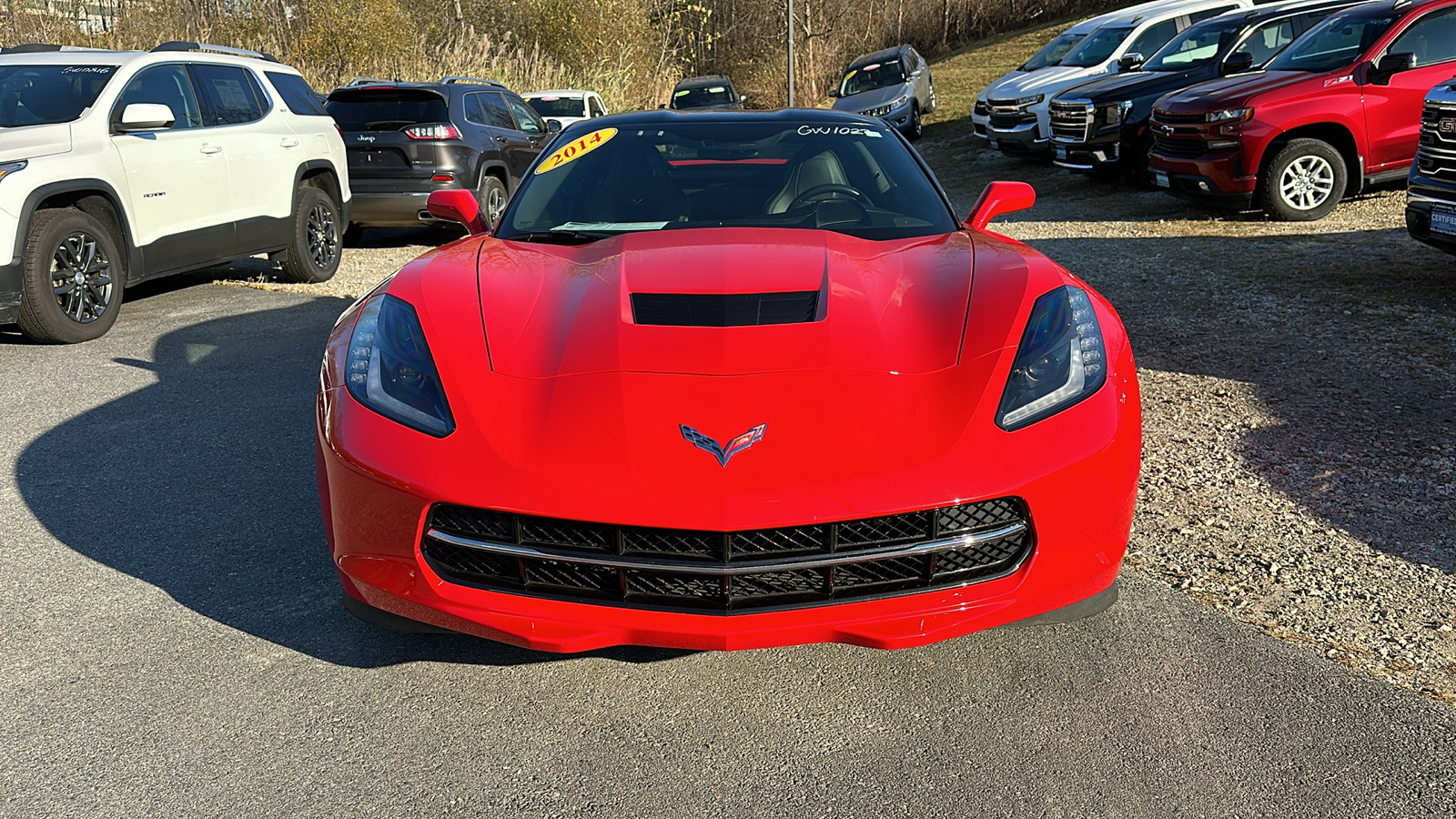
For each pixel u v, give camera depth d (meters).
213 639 2.52
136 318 6.35
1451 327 5.12
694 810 1.92
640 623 2.05
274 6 20.23
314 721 2.19
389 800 1.95
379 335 2.45
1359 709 2.18
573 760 2.07
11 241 5.19
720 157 3.55
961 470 2.04
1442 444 3.65
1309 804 1.89
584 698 2.28
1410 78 8.51
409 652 2.46
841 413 2.10
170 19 18.09
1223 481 3.44
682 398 2.13
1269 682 2.29
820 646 2.50
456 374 2.26
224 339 5.69
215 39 19.09
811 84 31.62
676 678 2.37
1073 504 2.14
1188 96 9.34
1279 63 9.41
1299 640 2.46
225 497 3.42
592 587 2.08
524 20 28.19
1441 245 5.66
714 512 1.95
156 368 5.07
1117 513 2.21
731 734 2.15
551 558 2.04
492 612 2.11
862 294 2.53
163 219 6.29
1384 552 2.89
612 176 3.50
